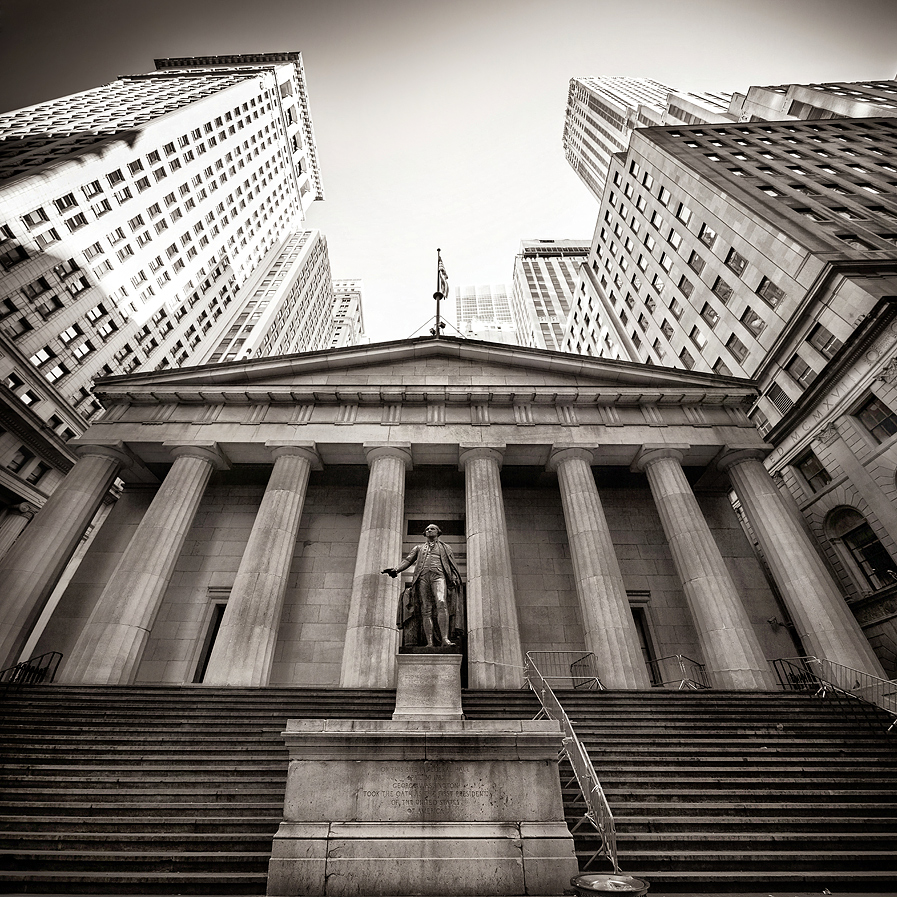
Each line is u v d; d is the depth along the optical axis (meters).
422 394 26.06
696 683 22.91
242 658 18.80
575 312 75.44
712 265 38.22
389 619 19.72
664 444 24.70
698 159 42.25
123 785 10.16
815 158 40.09
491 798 7.45
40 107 65.69
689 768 10.93
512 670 18.41
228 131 71.38
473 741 7.77
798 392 30.89
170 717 13.63
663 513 23.52
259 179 80.88
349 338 119.12
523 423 25.61
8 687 15.82
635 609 25.80
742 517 33.19
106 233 48.22
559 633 24.92
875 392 25.66
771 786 10.41
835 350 28.22
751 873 7.88
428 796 7.43
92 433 24.98
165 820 8.81
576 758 8.66
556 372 28.11
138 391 26.20
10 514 37.03
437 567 10.13
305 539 27.67
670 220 43.69
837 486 28.52
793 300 30.50
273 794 9.70
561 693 16.12
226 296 70.12
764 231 32.56
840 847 8.64
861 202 33.72
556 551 27.53
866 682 17.73
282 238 90.81
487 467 23.89
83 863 8.01
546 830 7.25
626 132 81.44
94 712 14.01
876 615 26.53
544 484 29.69
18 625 19.83
